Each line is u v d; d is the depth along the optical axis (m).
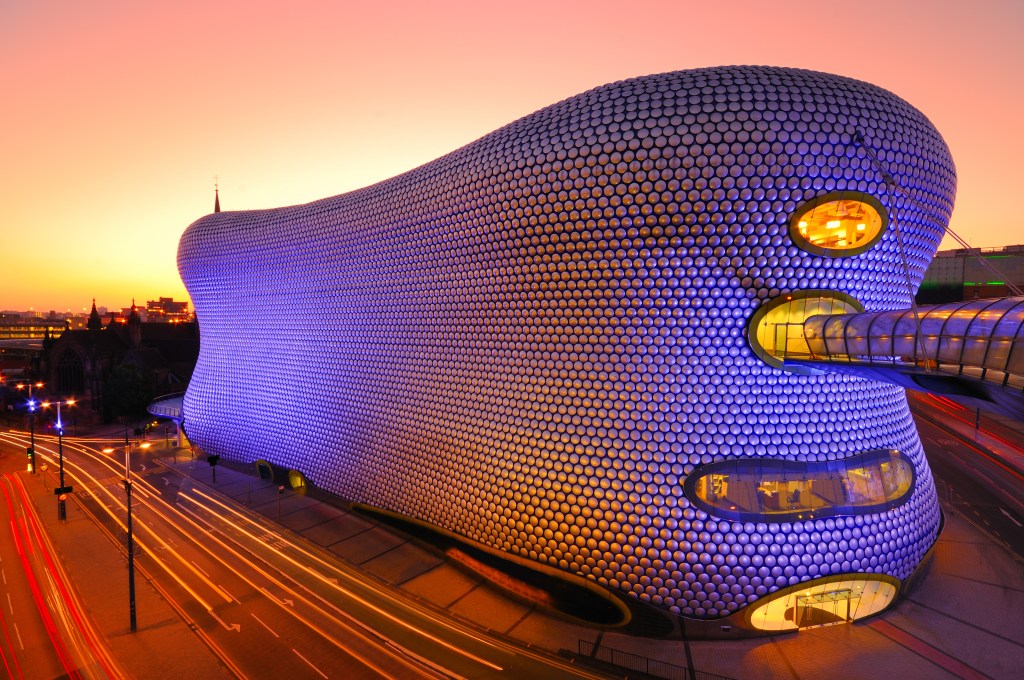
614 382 26.27
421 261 33.78
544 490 27.48
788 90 24.16
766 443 25.03
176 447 62.56
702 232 24.39
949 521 35.53
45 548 34.22
